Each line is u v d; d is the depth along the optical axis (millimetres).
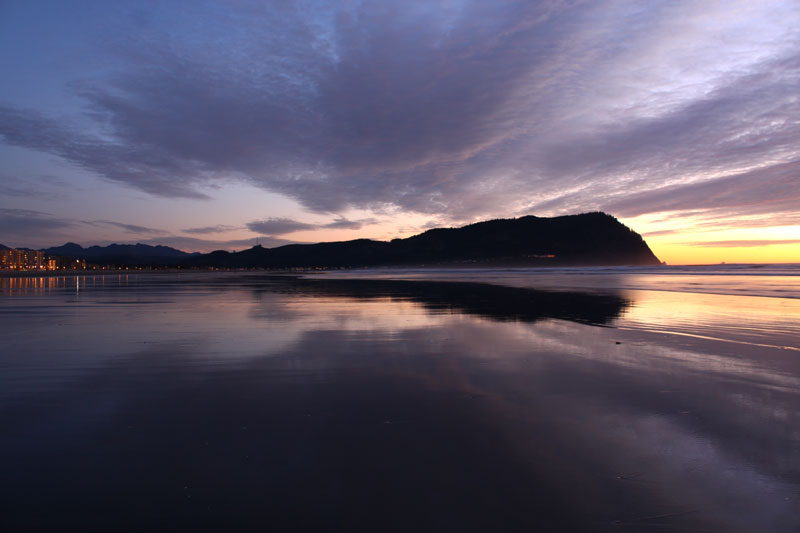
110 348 8438
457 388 5738
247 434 4230
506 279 48875
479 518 2873
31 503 3051
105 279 57812
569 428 4359
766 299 19047
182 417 4695
